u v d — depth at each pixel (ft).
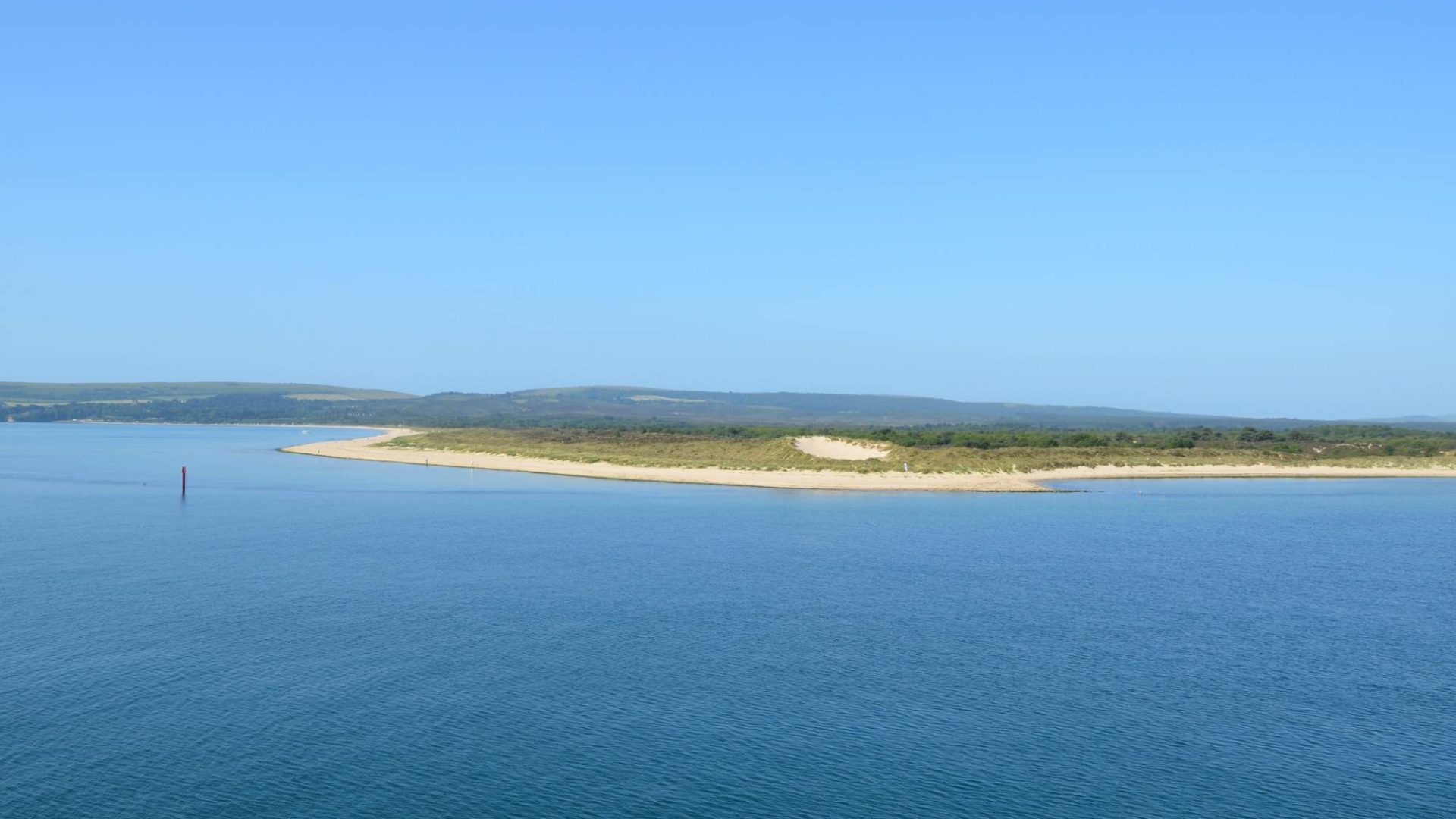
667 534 224.94
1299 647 131.85
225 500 291.58
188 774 90.17
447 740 98.17
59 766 91.61
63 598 152.35
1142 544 215.51
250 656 123.13
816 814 84.28
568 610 147.43
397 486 344.49
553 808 84.74
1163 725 103.96
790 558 192.95
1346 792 89.35
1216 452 445.37
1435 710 108.88
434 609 147.43
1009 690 113.91
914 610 150.00
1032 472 393.91
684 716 104.99
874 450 425.69
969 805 86.17
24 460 479.82
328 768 91.81
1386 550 210.79
